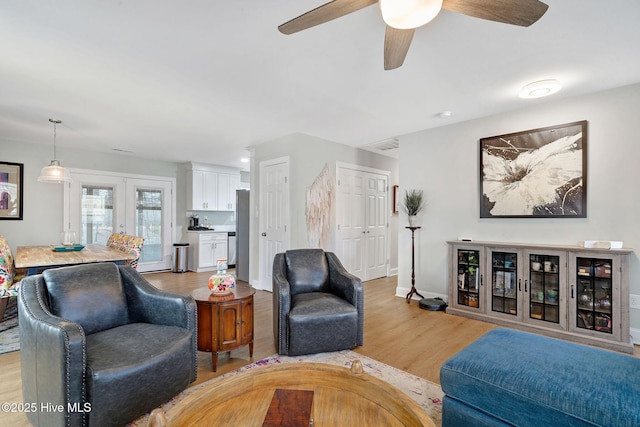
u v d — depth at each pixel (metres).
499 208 3.49
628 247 2.76
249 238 5.23
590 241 2.83
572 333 2.81
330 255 3.18
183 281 5.41
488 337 1.76
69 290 1.89
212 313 2.25
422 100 3.16
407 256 4.35
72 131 4.29
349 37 2.05
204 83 2.75
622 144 2.80
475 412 1.42
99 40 2.07
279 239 4.62
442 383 1.54
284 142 4.61
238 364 2.36
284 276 2.83
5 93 2.96
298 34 2.01
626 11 1.77
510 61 2.37
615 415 1.11
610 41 2.08
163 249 6.50
